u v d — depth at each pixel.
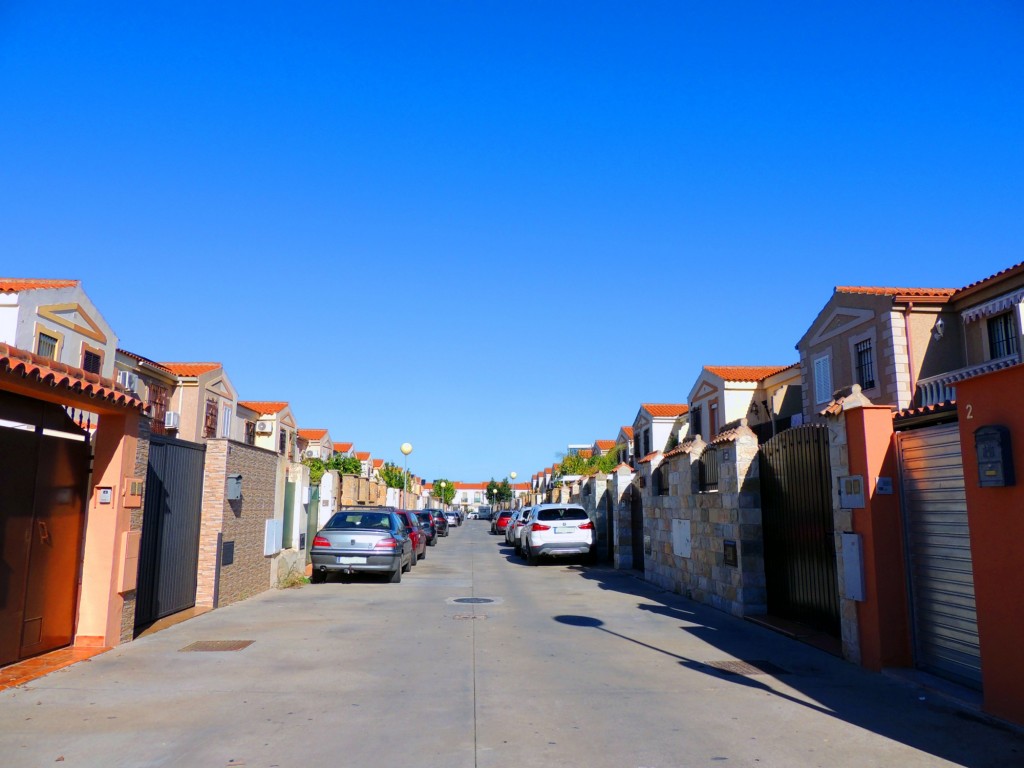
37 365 6.99
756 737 5.38
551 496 48.47
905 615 7.52
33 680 6.85
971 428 6.12
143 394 27.83
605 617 11.12
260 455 14.00
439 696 6.44
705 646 8.85
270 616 10.96
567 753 5.00
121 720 5.65
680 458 14.34
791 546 10.39
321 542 15.59
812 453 9.75
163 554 10.63
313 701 6.24
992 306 18.45
